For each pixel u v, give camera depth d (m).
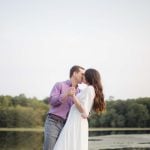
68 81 7.13
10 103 62.38
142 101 61.78
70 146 6.71
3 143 31.55
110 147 27.20
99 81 6.75
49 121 7.00
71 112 6.80
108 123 58.44
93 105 6.77
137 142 33.56
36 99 62.81
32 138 39.91
